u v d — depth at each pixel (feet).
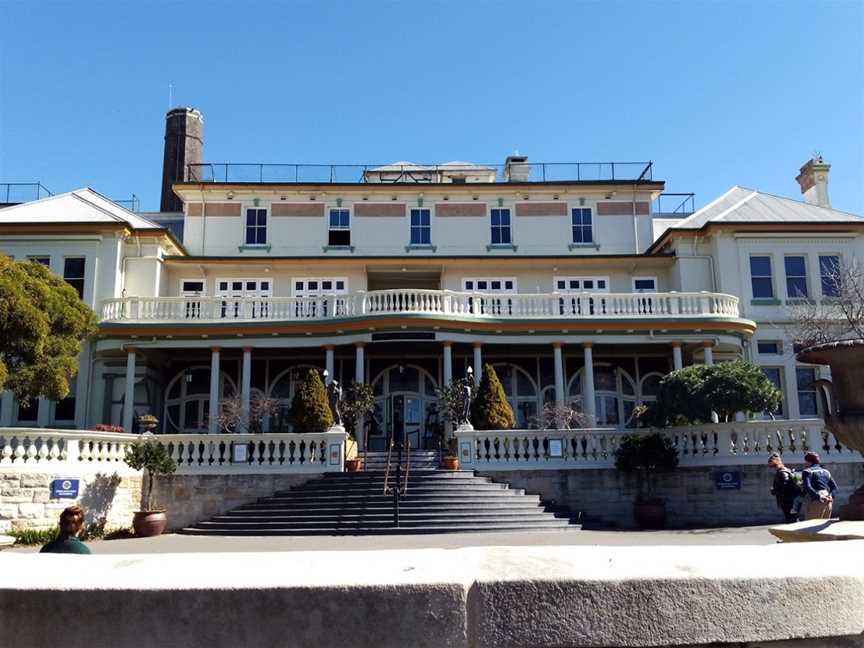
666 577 9.48
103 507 64.28
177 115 140.26
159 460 67.26
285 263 102.42
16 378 63.87
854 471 66.33
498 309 92.43
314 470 70.38
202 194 107.76
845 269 91.20
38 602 8.75
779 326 98.58
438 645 8.96
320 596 8.87
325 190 108.37
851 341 25.54
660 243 105.81
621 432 72.08
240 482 69.46
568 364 100.22
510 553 10.53
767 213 103.86
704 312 92.73
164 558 10.17
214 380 89.56
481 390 77.82
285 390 98.32
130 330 89.45
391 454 82.99
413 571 9.45
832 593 9.89
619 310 92.84
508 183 108.78
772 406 70.44
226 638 8.74
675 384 72.18
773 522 66.33
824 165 116.98
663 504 67.82
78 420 90.63
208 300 91.40
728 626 9.49
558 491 70.54
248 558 10.18
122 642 8.70
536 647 9.15
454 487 67.05
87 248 95.35
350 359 98.22
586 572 9.53
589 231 109.40
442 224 108.68
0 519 59.16
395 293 89.97
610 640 9.23
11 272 65.77
